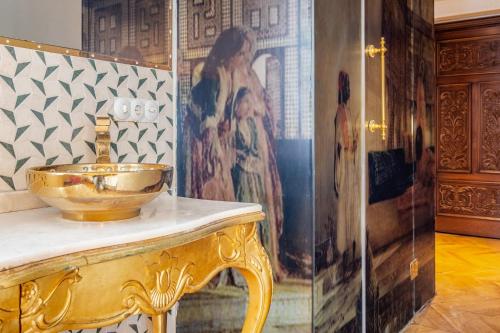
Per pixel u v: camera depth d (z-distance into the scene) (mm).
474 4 4152
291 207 1502
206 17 1667
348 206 1727
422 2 2594
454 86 4582
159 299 917
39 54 1243
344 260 1695
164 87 1682
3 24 1164
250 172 1584
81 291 780
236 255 1143
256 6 1559
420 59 2566
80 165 1216
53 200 940
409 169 2406
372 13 1927
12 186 1182
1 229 892
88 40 1383
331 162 1588
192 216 1045
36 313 705
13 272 667
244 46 1586
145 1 1597
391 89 2158
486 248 4094
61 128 1300
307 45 1462
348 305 1729
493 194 4438
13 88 1183
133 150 1543
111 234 845
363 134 1856
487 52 4375
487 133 4430
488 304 2697
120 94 1488
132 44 1537
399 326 2271
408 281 2400
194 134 1704
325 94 1540
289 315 1518
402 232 2307
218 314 1657
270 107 1535
